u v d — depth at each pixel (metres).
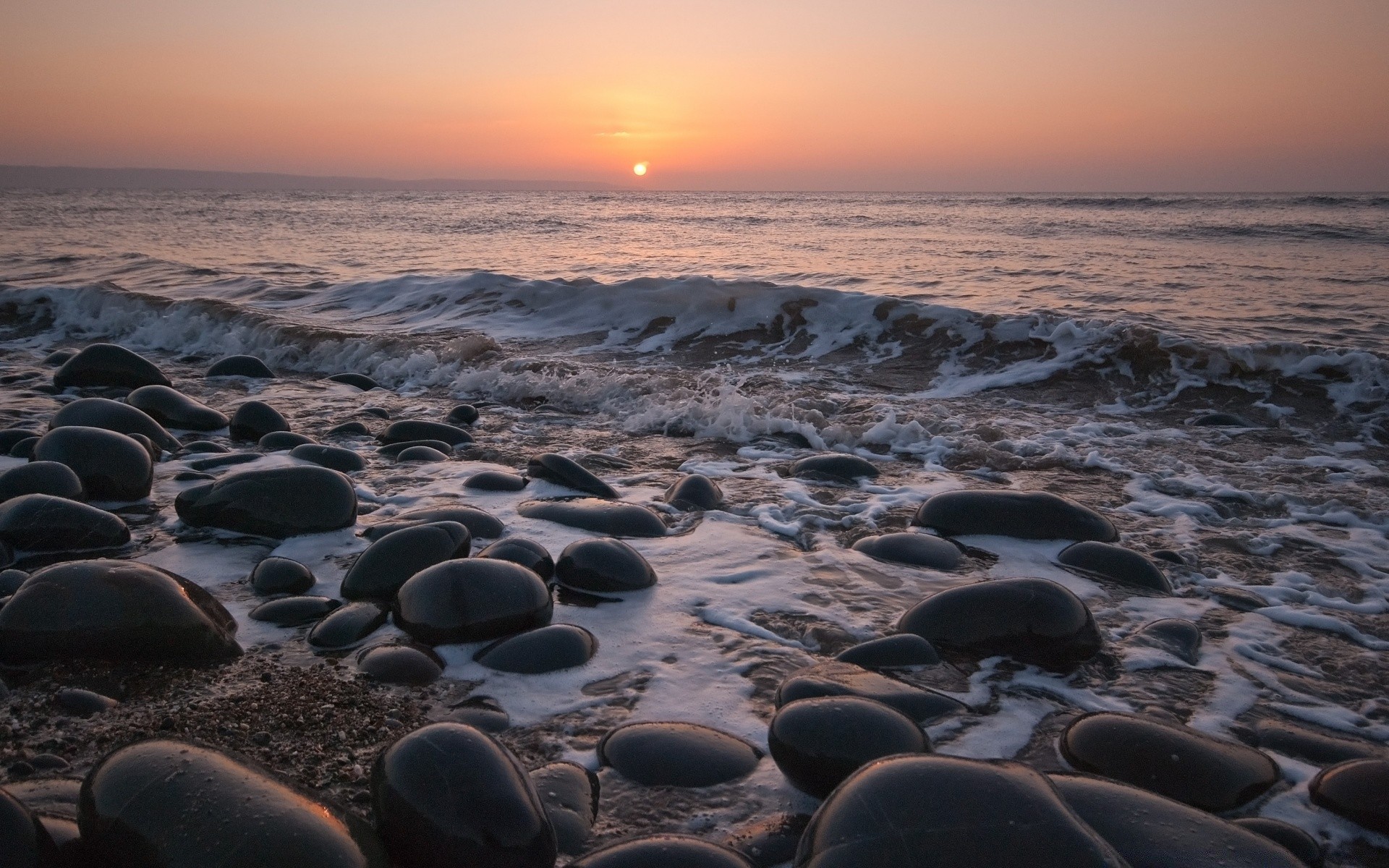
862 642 2.63
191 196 69.69
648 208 47.03
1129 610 2.92
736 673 2.44
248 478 3.54
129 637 2.37
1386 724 2.25
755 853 1.67
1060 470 4.57
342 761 1.96
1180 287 11.74
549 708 2.23
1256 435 5.25
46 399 5.85
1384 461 4.75
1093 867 1.33
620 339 8.18
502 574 2.63
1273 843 1.55
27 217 29.55
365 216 35.00
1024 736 2.13
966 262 15.49
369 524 3.58
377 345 7.44
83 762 1.93
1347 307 9.90
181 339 8.32
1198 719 2.25
